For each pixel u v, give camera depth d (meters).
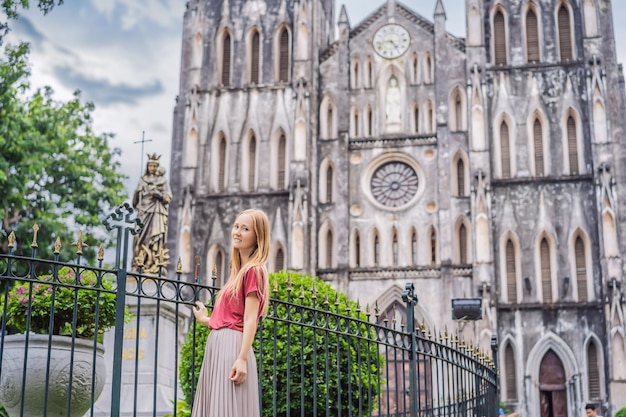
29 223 45.41
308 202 55.78
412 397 13.03
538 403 51.50
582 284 53.19
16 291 14.80
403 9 59.72
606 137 54.16
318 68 59.38
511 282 53.81
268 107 58.91
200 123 59.16
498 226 54.59
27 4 34.25
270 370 18.70
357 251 56.25
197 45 60.69
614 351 50.56
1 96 44.41
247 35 60.69
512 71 57.19
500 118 56.56
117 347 10.28
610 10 56.84
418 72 58.66
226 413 8.52
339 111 58.00
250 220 9.18
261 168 57.81
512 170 55.53
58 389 13.22
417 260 55.19
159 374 22.34
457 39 58.06
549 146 55.66
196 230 57.16
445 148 56.09
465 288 53.31
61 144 49.88
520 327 52.75
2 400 13.48
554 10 58.06
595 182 53.62
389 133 57.97
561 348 52.16
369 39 59.59
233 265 9.25
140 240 24.64
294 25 59.84
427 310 53.31
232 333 8.81
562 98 56.31
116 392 10.17
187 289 54.78
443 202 55.06
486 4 58.75
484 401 15.63
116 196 51.59
